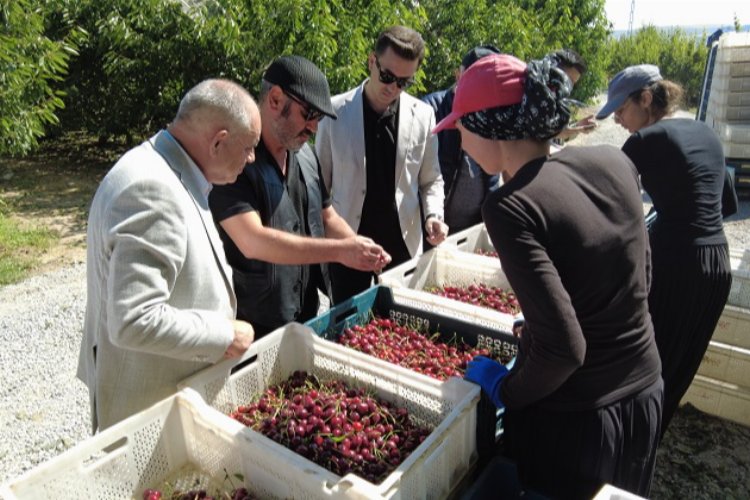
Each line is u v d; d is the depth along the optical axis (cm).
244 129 180
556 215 140
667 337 269
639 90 274
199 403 171
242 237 221
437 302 254
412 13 834
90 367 196
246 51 778
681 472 300
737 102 905
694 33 2128
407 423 191
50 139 1184
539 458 169
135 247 159
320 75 224
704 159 255
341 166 323
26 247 663
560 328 136
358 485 140
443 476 167
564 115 145
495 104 148
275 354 214
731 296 337
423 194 344
